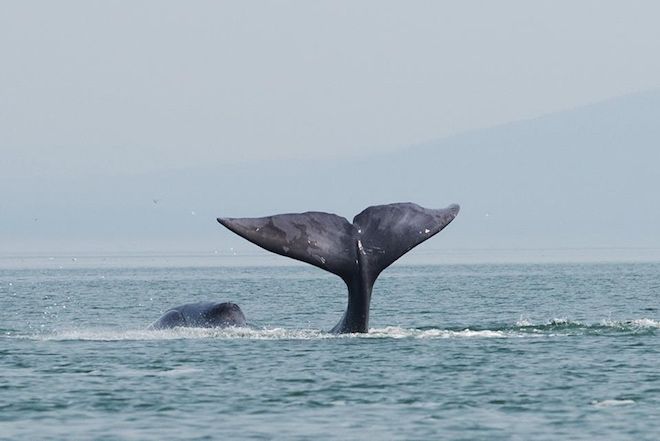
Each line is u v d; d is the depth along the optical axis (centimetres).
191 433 8944
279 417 9412
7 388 10519
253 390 10344
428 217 11431
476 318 19375
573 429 9012
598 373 11106
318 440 8750
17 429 9075
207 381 10719
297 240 11125
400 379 10775
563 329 14338
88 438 8800
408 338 13075
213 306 13712
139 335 13650
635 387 10462
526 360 11750
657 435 8819
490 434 8875
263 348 12275
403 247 11350
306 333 13300
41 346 12975
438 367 11325
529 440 8712
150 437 8838
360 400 9981
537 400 9962
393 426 9119
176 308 13988
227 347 12400
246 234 10988
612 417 9369
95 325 18488
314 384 10569
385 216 11400
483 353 12144
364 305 11919
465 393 10231
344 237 11306
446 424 9169
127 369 11344
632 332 14012
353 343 12544
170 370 11238
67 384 10681
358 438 8800
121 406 9800
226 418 9381
